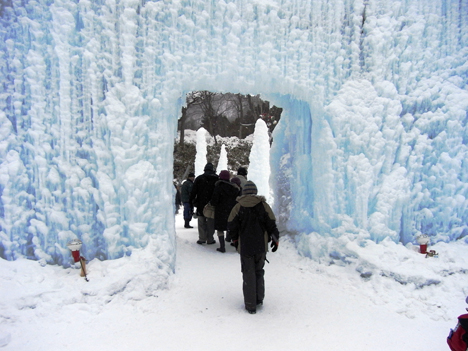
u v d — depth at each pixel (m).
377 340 3.33
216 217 6.36
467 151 5.49
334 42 5.36
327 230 5.28
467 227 5.49
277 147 7.26
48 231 4.15
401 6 5.46
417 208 5.34
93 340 3.22
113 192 4.31
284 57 5.15
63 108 4.19
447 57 5.56
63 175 4.23
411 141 5.32
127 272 4.09
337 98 5.30
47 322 3.43
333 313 3.90
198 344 3.20
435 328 3.60
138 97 4.46
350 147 5.20
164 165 4.74
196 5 4.74
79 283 3.93
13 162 4.04
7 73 4.12
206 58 4.79
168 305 4.03
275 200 7.31
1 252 4.03
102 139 4.38
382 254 4.75
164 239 4.66
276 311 3.95
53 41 4.17
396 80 5.39
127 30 4.42
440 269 4.54
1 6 4.10
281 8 5.16
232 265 5.65
